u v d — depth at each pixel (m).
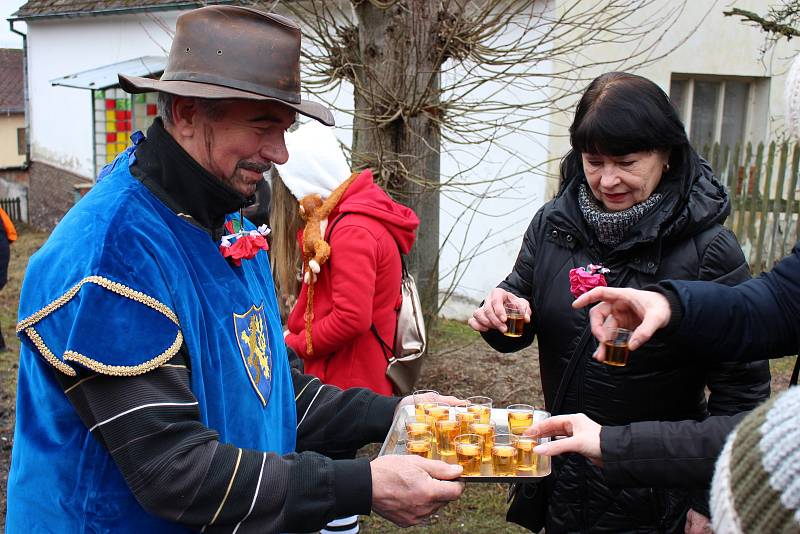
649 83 2.11
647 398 2.14
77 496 1.64
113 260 1.57
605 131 2.03
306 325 3.18
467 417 2.22
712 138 8.09
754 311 1.76
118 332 1.54
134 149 1.81
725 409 2.12
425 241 5.13
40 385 1.67
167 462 1.54
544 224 2.41
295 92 1.75
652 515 2.14
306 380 2.28
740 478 0.89
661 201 2.11
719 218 2.12
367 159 4.58
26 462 1.71
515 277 2.50
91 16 11.73
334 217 3.16
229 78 1.66
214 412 1.70
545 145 6.63
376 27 4.45
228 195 1.76
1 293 9.30
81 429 1.64
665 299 1.77
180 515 1.56
